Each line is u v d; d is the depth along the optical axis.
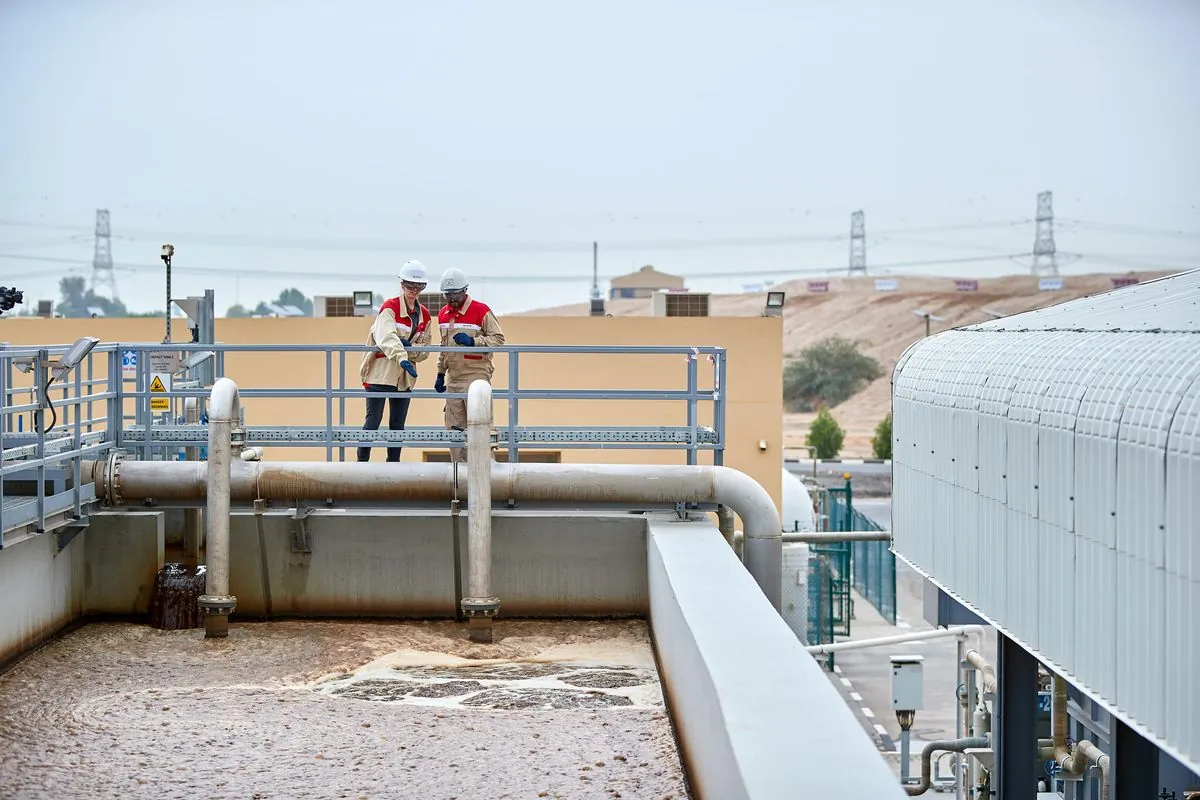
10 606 11.05
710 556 10.96
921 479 13.67
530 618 12.95
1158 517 8.02
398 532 12.89
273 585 12.89
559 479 12.74
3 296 14.17
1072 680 9.45
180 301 17.95
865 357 127.94
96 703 9.96
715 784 6.86
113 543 12.75
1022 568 10.55
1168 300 12.29
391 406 13.91
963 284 156.50
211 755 8.75
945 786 18.09
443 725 9.52
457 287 13.66
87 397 12.52
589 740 9.16
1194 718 7.49
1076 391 9.62
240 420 12.96
